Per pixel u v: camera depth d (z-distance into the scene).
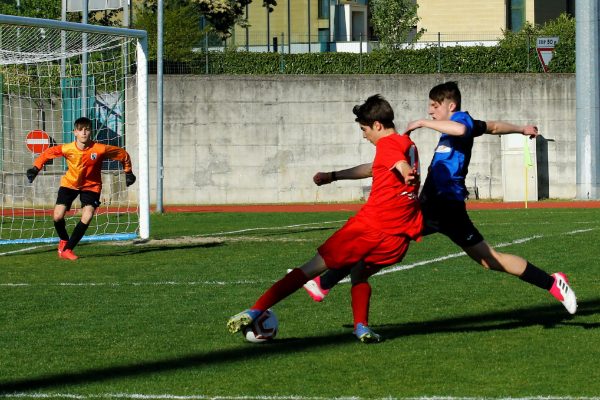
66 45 44.97
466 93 67.19
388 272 27.77
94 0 58.72
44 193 65.00
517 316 20.67
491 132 18.27
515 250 32.88
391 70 70.38
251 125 67.06
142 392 14.58
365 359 16.69
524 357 16.69
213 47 79.50
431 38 94.81
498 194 67.19
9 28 44.16
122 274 28.97
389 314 21.17
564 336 18.45
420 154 67.50
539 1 98.62
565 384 14.77
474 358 16.67
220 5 84.06
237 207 63.72
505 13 94.38
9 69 59.59
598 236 37.16
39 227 50.41
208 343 18.28
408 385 14.82
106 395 14.41
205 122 66.81
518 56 70.12
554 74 67.12
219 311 21.91
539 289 24.28
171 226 48.12
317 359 16.73
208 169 67.00
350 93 67.25
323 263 17.67
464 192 18.28
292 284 17.70
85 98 55.12
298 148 67.38
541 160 66.94
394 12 84.69
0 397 14.37
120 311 22.08
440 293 23.92
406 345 17.81
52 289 25.88
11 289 26.00
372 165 17.97
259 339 18.11
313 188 67.50
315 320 20.52
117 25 80.44
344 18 100.19
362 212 17.56
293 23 99.06
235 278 27.45
